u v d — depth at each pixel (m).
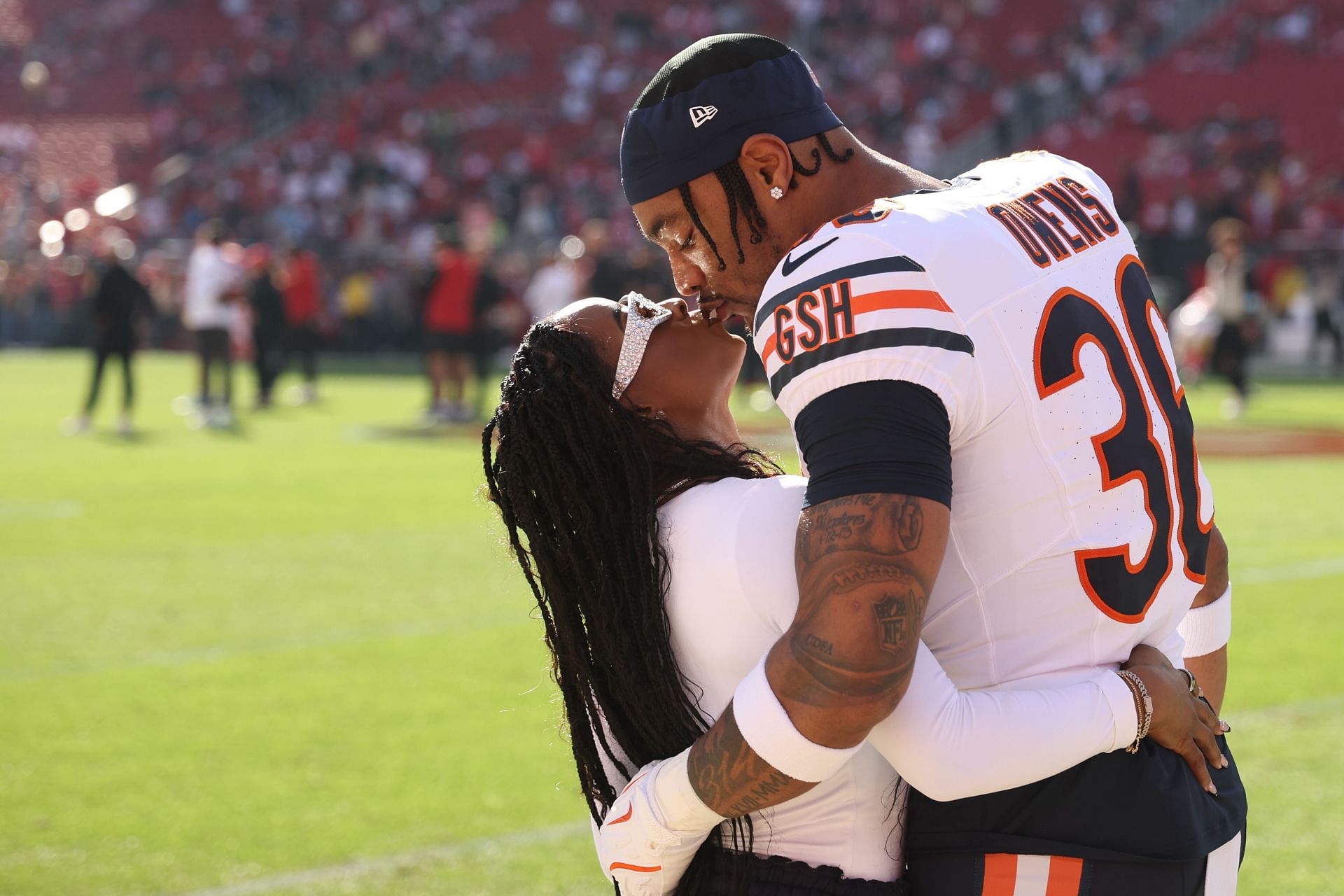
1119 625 5.38
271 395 60.19
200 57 116.38
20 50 119.81
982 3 105.94
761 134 5.51
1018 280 5.25
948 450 5.00
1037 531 5.24
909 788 5.60
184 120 112.06
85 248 99.75
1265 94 96.00
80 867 12.60
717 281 5.80
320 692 18.09
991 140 97.62
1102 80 98.75
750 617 5.36
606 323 5.69
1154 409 5.54
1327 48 98.12
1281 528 29.55
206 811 13.98
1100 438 5.30
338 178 101.06
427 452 44.34
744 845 5.59
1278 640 20.31
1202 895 5.62
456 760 15.49
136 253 95.94
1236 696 17.66
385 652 20.05
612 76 107.25
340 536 29.20
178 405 58.41
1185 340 63.78
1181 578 5.64
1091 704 5.21
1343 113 93.56
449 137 104.31
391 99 109.06
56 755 15.67
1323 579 24.48
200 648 20.34
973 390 5.07
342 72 112.19
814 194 5.64
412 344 87.81
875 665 4.79
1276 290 75.56
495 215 95.56
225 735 16.38
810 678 4.86
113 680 18.66
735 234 5.66
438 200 98.31
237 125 110.44
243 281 61.38
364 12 116.50
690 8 110.44
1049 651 5.32
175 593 23.89
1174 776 5.47
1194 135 94.19
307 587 24.41
